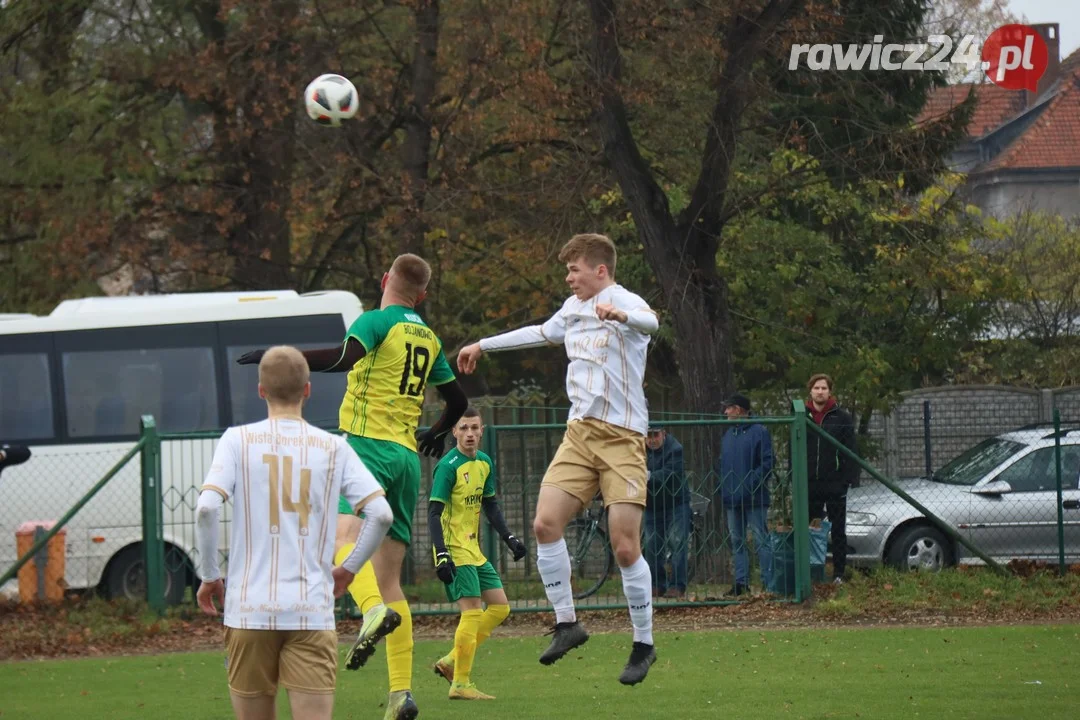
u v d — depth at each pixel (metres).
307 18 81.19
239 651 19.75
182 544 51.34
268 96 79.12
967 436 78.19
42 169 79.19
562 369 95.81
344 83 43.28
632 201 66.75
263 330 59.44
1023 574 53.81
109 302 59.09
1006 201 166.88
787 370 85.38
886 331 88.19
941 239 84.56
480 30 76.56
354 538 25.59
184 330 58.91
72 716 31.31
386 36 83.44
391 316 26.88
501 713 30.62
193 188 82.94
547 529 25.81
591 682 35.53
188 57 79.62
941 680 34.59
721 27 66.50
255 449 19.94
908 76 76.94
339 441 20.69
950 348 84.94
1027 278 114.25
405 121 83.25
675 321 67.12
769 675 35.97
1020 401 79.62
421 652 42.88
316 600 19.78
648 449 50.53
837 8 67.12
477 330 92.44
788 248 85.75
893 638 43.19
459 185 80.00
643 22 67.38
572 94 71.06
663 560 50.41
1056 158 167.38
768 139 76.31
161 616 49.28
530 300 90.19
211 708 32.34
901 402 79.19
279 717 30.61
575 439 25.94
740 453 50.44
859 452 74.06
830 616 48.50
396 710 26.41
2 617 50.12
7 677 38.09
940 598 50.25
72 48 82.56
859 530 54.12
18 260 82.19
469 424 34.16
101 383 57.88
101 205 80.12
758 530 50.59
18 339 57.66
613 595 50.75
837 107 75.31
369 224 85.31
